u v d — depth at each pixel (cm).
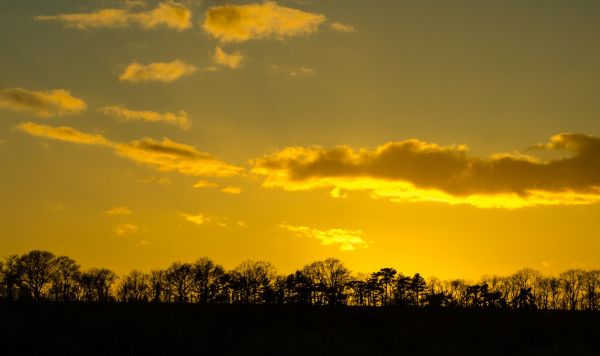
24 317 7262
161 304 10262
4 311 7462
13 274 12494
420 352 7856
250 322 9800
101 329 6838
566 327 9750
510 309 12319
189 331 7050
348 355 6862
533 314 11431
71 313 7694
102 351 6412
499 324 9969
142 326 6925
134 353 6406
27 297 10225
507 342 8525
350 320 10475
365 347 7150
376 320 10538
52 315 7588
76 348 6322
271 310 11381
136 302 9244
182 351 6531
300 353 6731
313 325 9844
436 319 10594
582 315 11231
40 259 12850
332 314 11231
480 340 8656
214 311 10581
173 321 7212
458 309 12125
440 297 12875
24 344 6438
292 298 12650
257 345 6869
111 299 9869
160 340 6688
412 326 9256
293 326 9425
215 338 7212
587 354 7719
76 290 12769
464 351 7912
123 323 7000
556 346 8062
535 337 9094
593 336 9119
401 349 7856
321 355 6781
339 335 7325
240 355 6606
